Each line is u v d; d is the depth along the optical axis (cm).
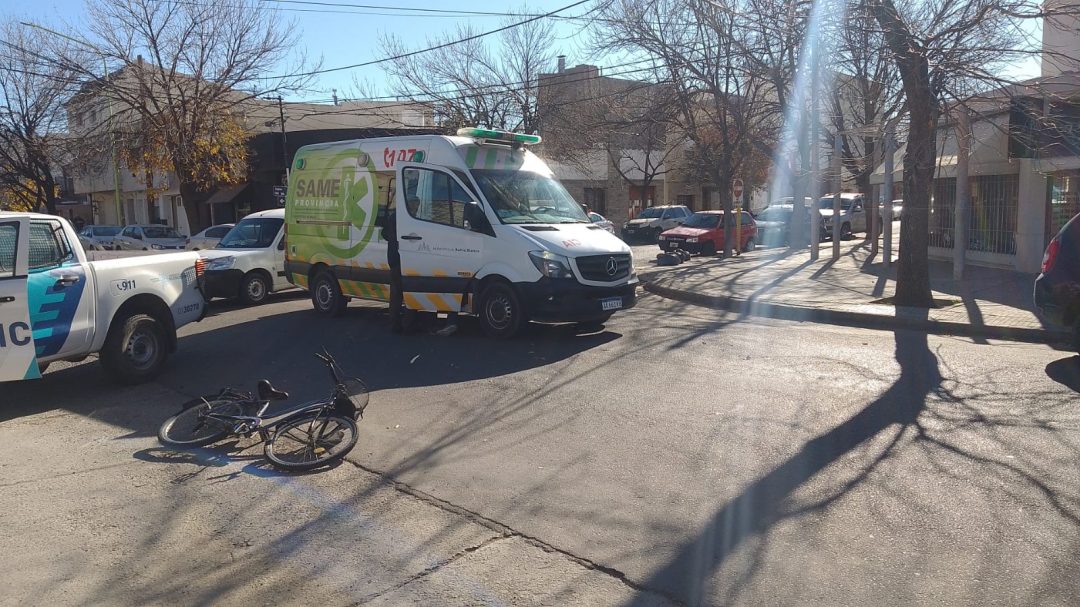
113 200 5191
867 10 1170
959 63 1150
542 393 786
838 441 614
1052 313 882
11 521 512
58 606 404
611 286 1053
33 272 779
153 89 3056
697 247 2530
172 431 673
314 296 1351
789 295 1460
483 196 1066
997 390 757
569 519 489
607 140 2978
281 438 639
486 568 431
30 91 2927
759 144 2427
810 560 426
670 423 675
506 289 1044
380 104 3888
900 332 1131
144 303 903
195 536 483
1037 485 517
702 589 400
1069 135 1202
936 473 542
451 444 641
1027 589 390
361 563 442
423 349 1029
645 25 2095
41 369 860
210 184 2892
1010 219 1761
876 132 1862
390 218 1150
